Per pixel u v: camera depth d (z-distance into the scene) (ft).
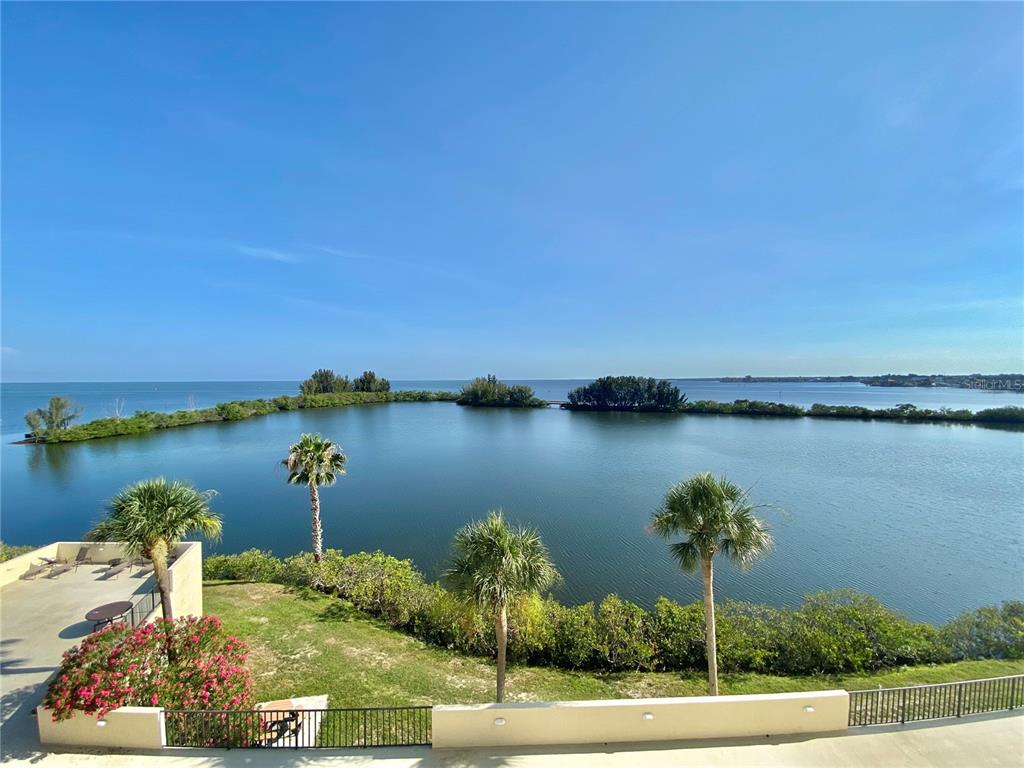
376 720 30.22
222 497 115.44
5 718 26.07
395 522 96.48
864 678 39.09
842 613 45.09
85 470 146.41
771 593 64.54
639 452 175.94
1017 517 97.25
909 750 25.03
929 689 32.01
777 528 90.89
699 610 46.32
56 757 23.61
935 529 90.63
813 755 24.67
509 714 25.50
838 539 84.94
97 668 25.68
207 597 53.72
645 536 86.53
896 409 283.79
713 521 32.50
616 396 342.23
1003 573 71.31
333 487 124.47
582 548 80.53
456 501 110.93
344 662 40.09
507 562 29.12
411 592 51.57
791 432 228.43
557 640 42.88
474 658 43.01
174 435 219.61
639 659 41.60
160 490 34.86
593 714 25.68
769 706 26.25
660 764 24.08
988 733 26.37
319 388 396.57
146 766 23.24
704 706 25.95
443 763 24.25
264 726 26.89
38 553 45.52
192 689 27.02
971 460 157.58
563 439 209.36
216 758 24.11
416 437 216.54
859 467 146.30
